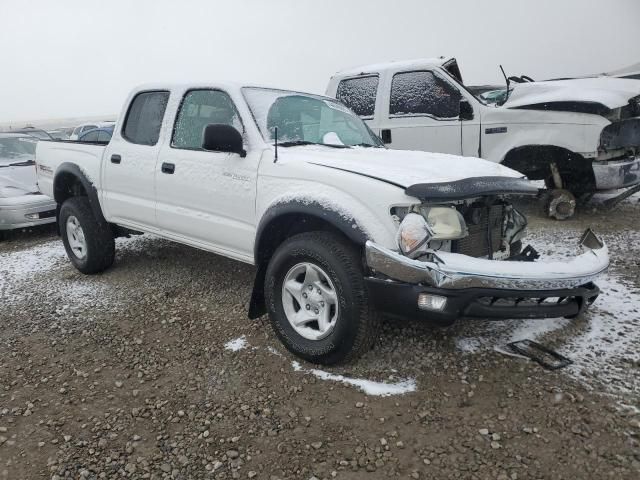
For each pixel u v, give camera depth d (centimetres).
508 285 281
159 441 268
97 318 431
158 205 454
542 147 646
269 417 284
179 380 327
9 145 905
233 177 384
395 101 717
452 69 741
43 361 360
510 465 239
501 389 298
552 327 370
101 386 324
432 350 345
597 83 675
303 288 336
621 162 632
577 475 230
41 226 845
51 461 255
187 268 553
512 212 365
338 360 324
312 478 237
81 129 1948
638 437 252
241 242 388
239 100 402
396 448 254
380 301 296
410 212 295
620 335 354
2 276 566
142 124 486
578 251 347
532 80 782
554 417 270
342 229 305
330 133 440
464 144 677
